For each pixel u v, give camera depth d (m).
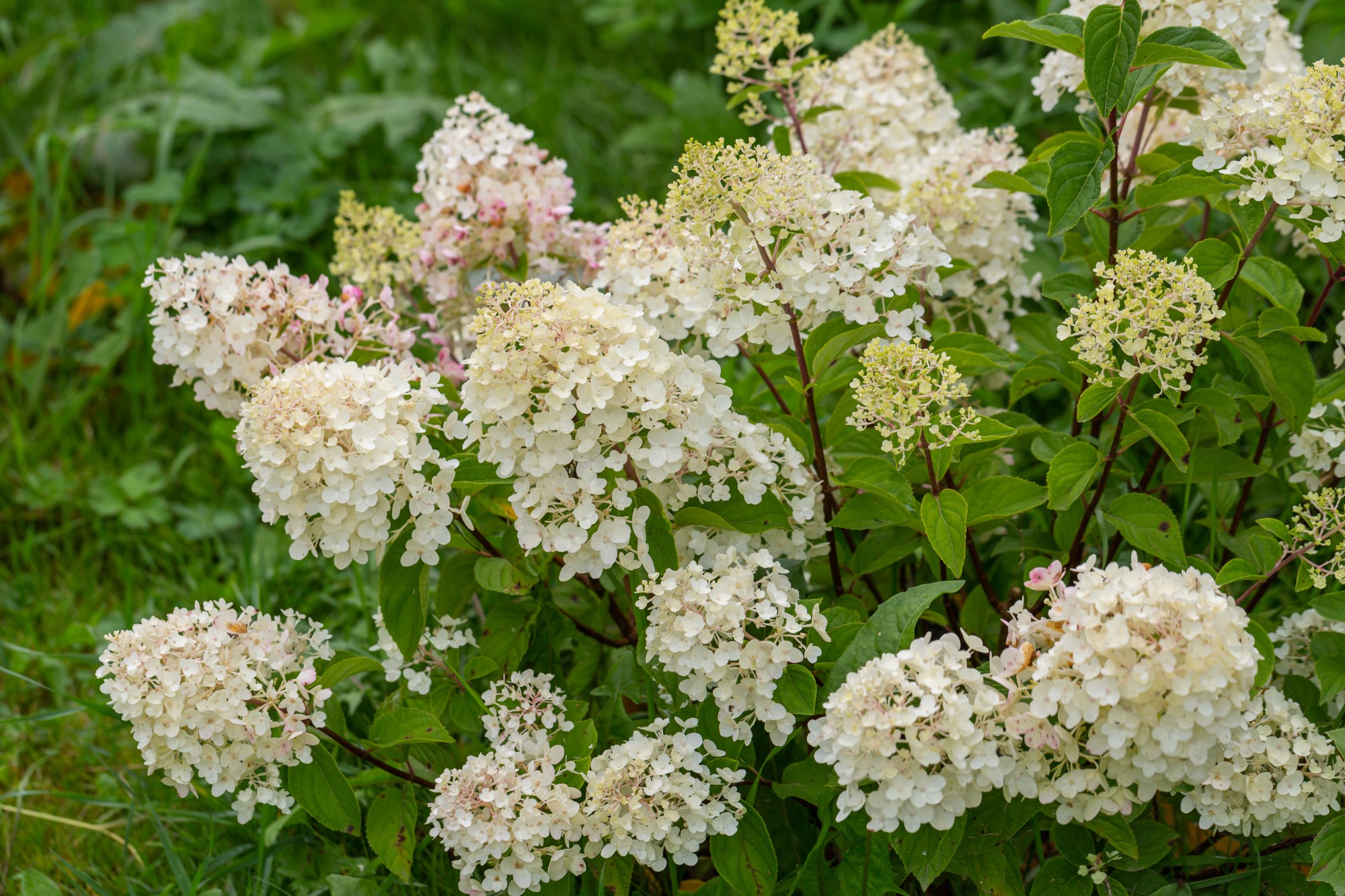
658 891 2.31
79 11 4.25
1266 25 2.27
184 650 2.16
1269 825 2.13
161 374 3.07
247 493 2.83
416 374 2.17
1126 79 2.21
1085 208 2.21
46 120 3.57
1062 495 2.19
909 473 2.21
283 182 3.40
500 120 2.42
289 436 2.12
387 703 2.34
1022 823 2.14
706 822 2.16
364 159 3.51
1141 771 2.09
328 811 2.21
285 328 2.30
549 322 2.10
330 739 2.22
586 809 2.15
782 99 2.45
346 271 2.47
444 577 2.29
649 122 3.46
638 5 3.86
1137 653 2.06
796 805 2.26
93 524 2.79
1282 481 2.40
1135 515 2.21
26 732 2.56
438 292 2.44
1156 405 2.23
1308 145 2.15
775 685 2.14
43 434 2.94
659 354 2.13
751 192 2.16
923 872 2.12
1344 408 2.28
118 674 2.15
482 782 2.16
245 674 2.16
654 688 2.25
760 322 2.21
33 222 3.27
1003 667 2.10
